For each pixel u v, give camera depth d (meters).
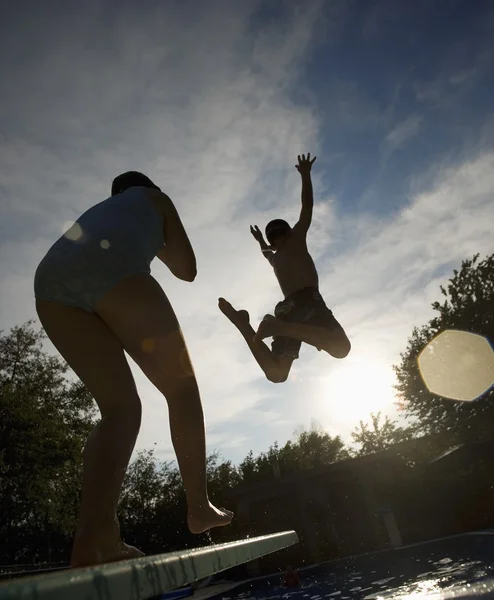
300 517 19.00
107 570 0.52
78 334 1.21
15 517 19.92
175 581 0.67
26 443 18.42
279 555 18.38
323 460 47.34
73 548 0.93
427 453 19.52
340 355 2.76
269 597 10.22
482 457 19.25
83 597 0.45
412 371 24.81
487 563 8.12
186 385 1.27
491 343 22.94
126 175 1.57
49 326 1.23
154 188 1.58
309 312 2.83
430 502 18.66
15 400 18.84
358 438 32.88
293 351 2.82
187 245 1.53
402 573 10.05
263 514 19.45
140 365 1.28
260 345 2.74
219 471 29.95
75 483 19.75
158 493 26.23
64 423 20.36
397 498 18.97
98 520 0.97
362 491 19.44
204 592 14.04
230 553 0.97
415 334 25.48
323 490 19.09
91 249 1.21
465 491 18.53
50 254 1.25
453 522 18.12
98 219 1.28
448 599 2.55
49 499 19.08
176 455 1.24
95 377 1.20
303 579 13.35
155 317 1.23
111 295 1.21
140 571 0.58
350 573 12.74
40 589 0.39
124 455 1.10
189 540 23.58
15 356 21.19
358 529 18.62
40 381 21.06
